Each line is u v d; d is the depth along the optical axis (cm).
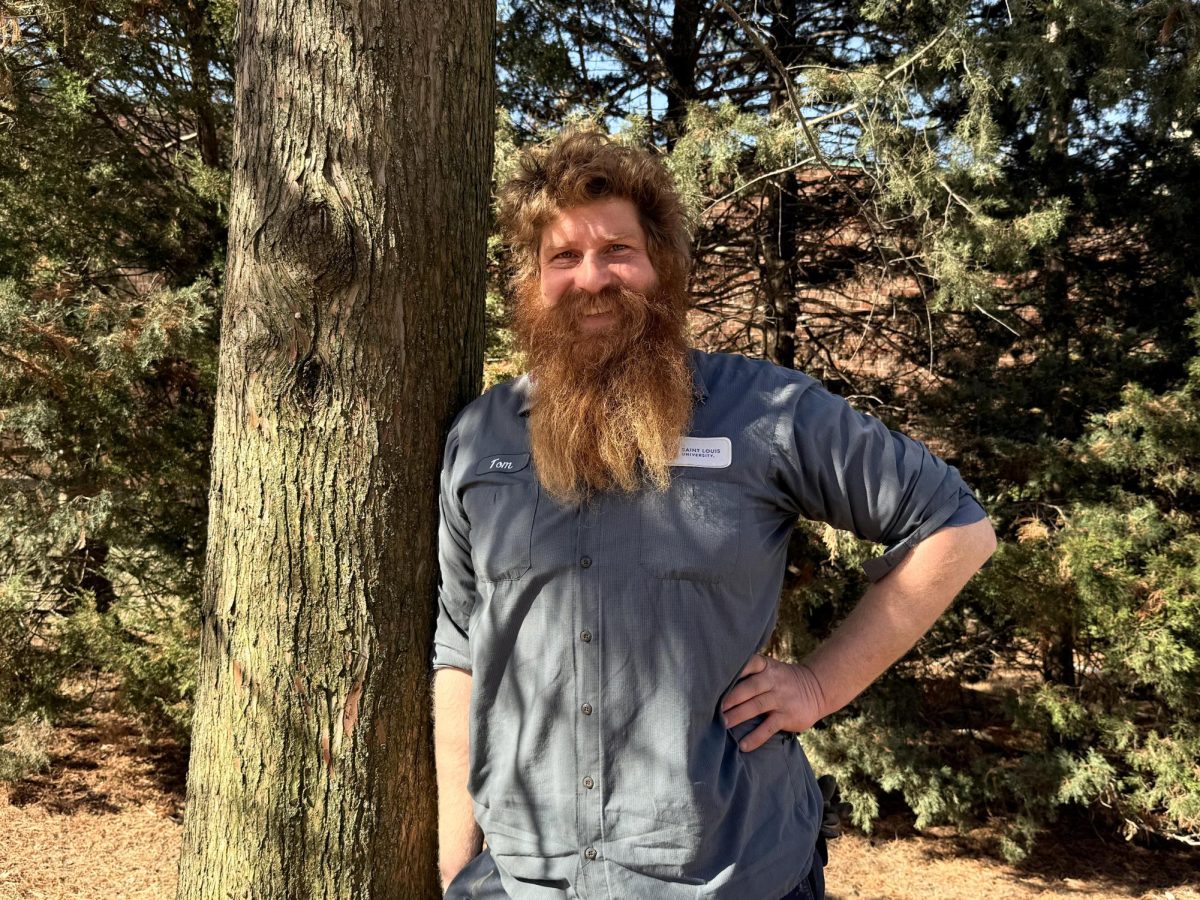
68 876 480
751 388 145
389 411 161
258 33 162
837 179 538
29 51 472
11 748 538
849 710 552
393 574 162
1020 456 496
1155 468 472
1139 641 430
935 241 457
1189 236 529
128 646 528
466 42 173
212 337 458
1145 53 445
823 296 664
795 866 138
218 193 494
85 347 430
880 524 141
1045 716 489
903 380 626
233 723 162
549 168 150
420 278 165
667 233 152
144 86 503
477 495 146
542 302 154
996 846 548
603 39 604
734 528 134
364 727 161
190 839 170
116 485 476
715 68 627
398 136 161
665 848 129
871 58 582
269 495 159
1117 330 548
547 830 136
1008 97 492
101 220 492
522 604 138
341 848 161
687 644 132
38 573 505
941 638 545
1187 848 541
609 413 138
